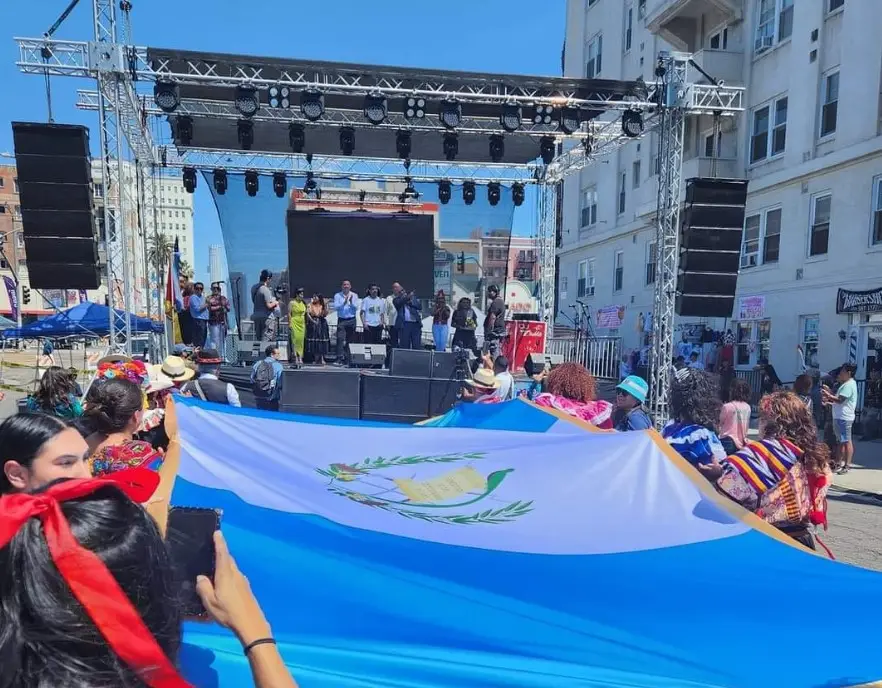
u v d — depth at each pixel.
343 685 1.44
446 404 8.63
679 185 10.19
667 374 10.35
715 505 2.79
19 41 8.22
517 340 13.77
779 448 3.13
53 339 14.64
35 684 0.95
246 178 14.48
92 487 1.10
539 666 1.59
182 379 5.77
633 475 3.05
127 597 1.01
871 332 14.19
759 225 17.73
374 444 3.67
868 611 2.02
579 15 27.03
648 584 2.11
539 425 4.39
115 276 9.51
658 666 1.65
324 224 15.50
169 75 8.79
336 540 2.17
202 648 1.44
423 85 10.13
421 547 2.22
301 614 1.69
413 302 13.48
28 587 0.97
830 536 6.70
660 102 9.92
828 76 15.53
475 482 3.02
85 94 10.59
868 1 14.23
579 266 27.31
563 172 15.08
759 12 17.84
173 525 1.38
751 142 18.12
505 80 9.74
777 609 1.99
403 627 1.68
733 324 18.55
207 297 13.40
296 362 12.73
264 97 11.11
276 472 3.02
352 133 11.95
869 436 13.38
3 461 1.40
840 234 14.99
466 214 15.99
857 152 14.38
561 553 2.30
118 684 0.99
